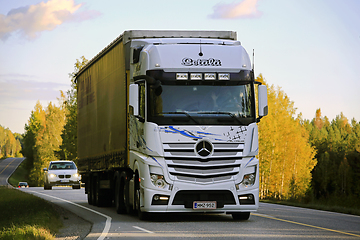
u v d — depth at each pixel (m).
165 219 23.31
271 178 95.25
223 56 21.73
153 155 20.89
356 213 29.28
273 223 21.25
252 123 21.55
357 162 141.75
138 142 22.42
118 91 25.98
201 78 21.33
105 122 29.12
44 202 31.27
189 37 25.33
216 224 20.81
